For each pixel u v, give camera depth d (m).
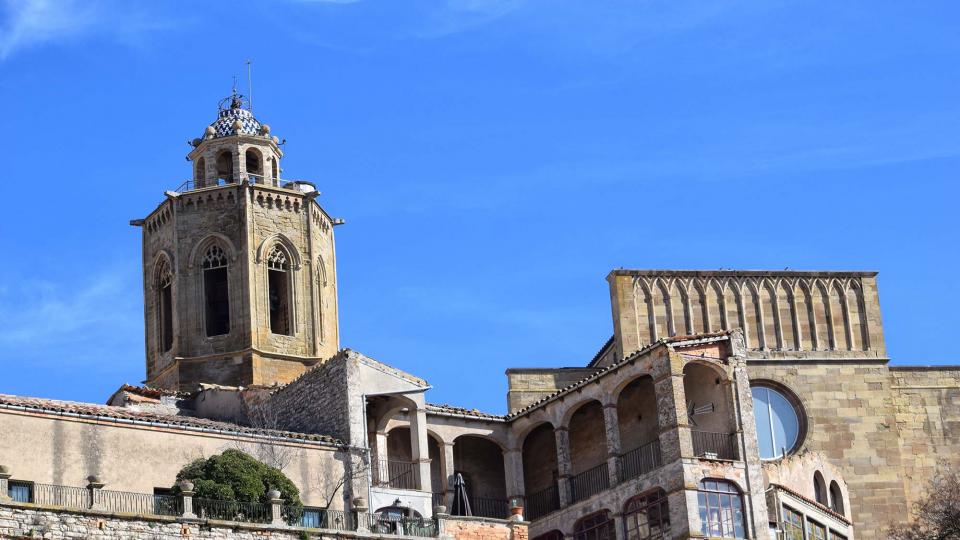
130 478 65.25
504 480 81.88
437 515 70.44
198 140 90.88
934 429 88.00
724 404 76.00
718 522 73.31
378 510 71.00
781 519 75.75
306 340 87.81
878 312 89.06
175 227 88.31
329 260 91.12
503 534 72.62
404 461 76.06
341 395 72.38
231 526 63.91
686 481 73.06
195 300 87.19
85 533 60.91
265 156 90.81
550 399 79.94
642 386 77.69
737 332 76.94
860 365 87.81
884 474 86.12
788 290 88.56
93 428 65.19
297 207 89.62
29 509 60.19
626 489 75.62
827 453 86.06
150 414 68.50
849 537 82.50
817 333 88.00
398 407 75.00
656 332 86.56
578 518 77.56
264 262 87.69
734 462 74.50
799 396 86.62
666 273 87.50
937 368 89.06
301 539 65.56
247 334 86.00
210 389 79.12
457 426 80.00
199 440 67.31
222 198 88.50
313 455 69.88
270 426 75.62
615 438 76.81
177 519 62.88
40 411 64.25
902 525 84.00
